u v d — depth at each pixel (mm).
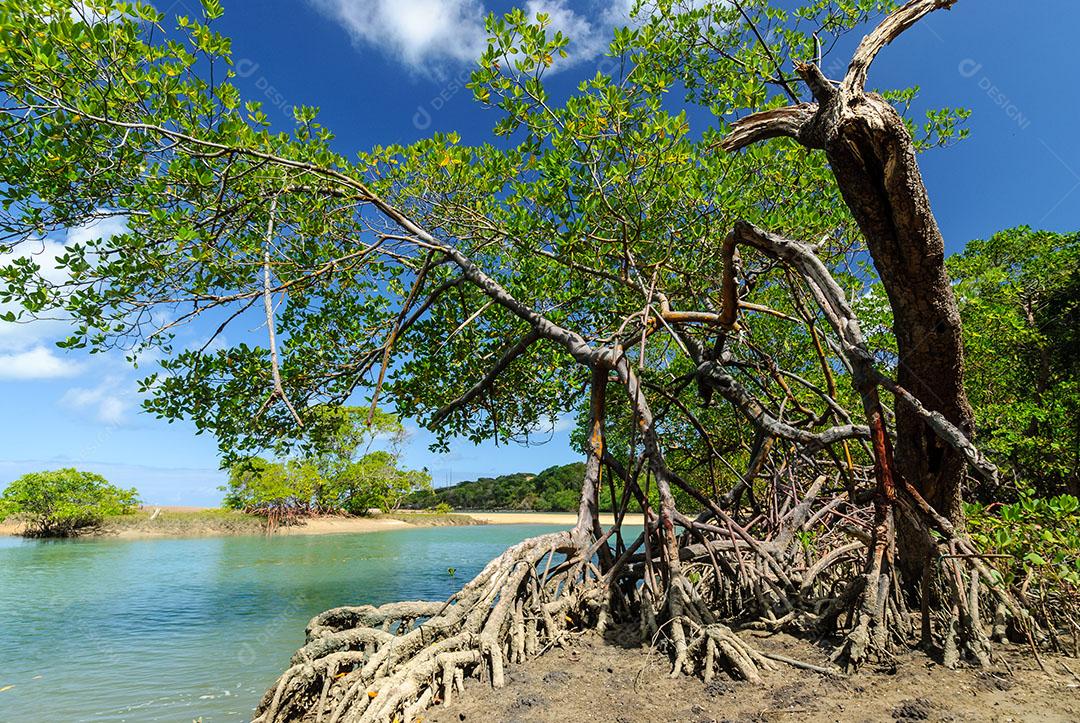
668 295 8930
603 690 4887
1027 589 5641
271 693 5664
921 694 4289
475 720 4457
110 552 29562
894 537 5688
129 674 8828
